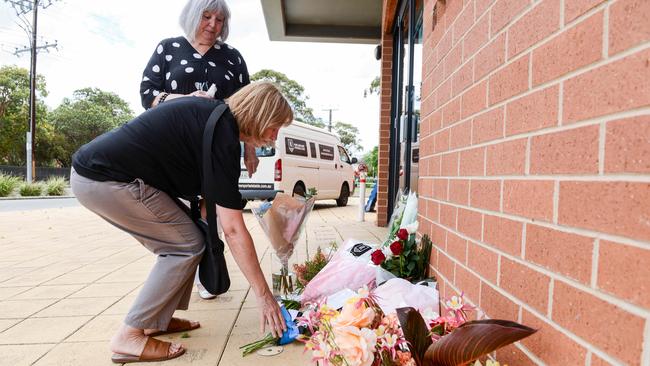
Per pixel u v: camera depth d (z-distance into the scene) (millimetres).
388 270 2547
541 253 1134
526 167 1229
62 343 2080
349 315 1266
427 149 2566
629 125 808
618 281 829
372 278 2512
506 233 1354
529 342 1183
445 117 2139
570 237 1000
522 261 1243
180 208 1924
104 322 2361
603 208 880
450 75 2059
